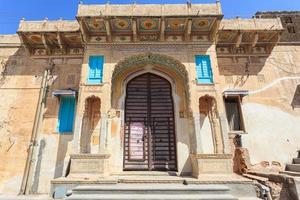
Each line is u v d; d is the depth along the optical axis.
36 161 8.86
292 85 10.16
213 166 7.36
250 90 9.97
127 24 8.84
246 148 9.05
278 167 8.87
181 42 9.19
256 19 9.95
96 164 7.43
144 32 9.24
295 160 8.72
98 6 8.84
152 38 9.29
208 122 9.27
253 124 9.45
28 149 9.09
